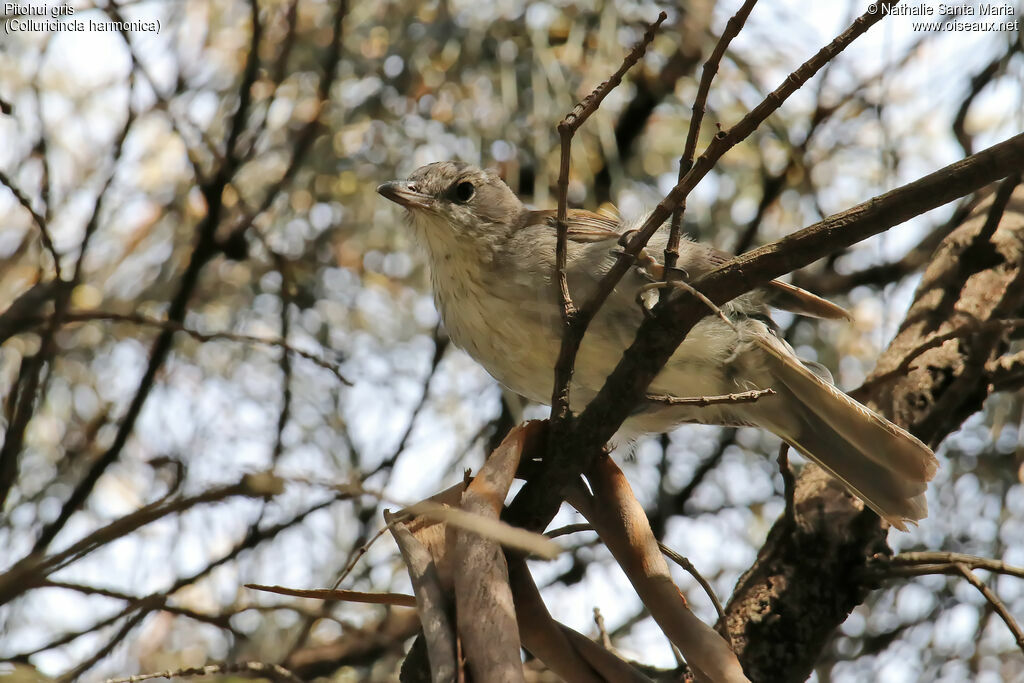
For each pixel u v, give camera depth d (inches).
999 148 197.0
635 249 208.2
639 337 210.1
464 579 175.0
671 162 455.5
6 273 386.9
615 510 209.2
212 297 444.5
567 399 211.8
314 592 178.4
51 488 385.1
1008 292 317.4
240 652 362.9
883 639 399.9
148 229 443.5
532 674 301.4
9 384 366.9
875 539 297.7
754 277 206.7
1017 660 371.9
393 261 455.2
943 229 455.5
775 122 442.9
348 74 440.1
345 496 249.3
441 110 436.1
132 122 313.9
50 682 186.7
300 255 447.8
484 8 436.5
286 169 435.2
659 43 448.5
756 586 295.1
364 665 375.9
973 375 301.6
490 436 418.6
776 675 284.2
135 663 341.4
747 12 197.5
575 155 421.1
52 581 170.1
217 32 441.1
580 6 436.8
